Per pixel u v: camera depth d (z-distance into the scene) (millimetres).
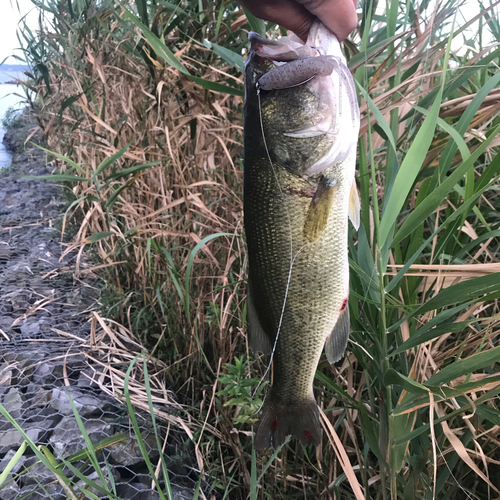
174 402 765
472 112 440
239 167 787
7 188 2064
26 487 600
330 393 578
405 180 394
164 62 710
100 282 1210
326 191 440
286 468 628
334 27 412
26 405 754
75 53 1122
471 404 418
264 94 444
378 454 506
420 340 446
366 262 474
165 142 847
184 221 845
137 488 623
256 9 423
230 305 746
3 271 1244
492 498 576
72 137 1284
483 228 629
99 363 834
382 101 574
